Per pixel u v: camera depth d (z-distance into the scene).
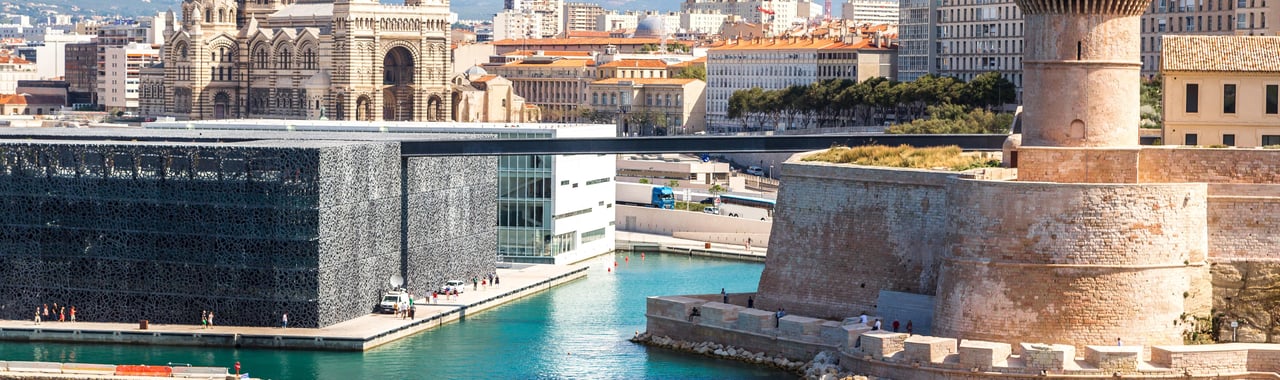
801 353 193.25
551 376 192.88
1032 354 167.50
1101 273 171.62
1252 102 196.38
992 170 184.12
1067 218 171.75
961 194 176.75
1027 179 178.25
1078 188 171.75
